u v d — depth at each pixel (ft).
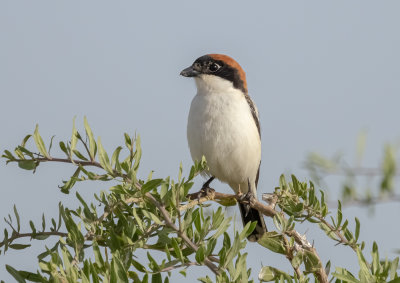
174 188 23.59
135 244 23.27
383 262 23.91
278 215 26.35
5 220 24.25
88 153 24.12
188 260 22.70
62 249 21.81
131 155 24.12
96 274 20.56
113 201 24.80
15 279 21.31
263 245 26.32
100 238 24.49
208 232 23.13
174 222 23.86
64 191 25.14
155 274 22.00
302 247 26.07
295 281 23.49
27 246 24.32
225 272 20.98
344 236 26.78
